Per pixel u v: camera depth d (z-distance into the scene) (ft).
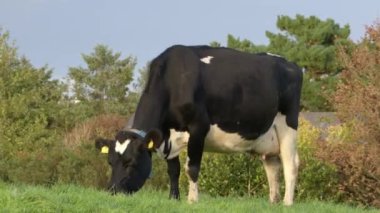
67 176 74.02
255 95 44.80
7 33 127.65
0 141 107.86
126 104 199.72
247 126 44.80
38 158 79.36
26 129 114.62
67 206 29.30
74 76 212.84
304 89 157.69
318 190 63.26
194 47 44.21
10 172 79.10
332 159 59.41
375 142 58.54
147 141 38.73
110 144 39.04
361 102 58.65
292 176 47.85
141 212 30.76
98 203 30.76
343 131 62.95
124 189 37.78
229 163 64.64
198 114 41.88
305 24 177.68
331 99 64.13
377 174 58.49
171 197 42.50
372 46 62.18
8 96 123.13
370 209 52.65
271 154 48.16
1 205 28.40
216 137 44.01
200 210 33.50
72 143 106.73
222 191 64.64
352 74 60.95
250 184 64.59
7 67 125.59
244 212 35.73
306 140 64.44
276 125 47.70
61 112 135.74
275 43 176.04
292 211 38.83
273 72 46.55
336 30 174.91
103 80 211.20
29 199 29.40
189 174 42.16
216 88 42.88
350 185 60.95
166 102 41.78
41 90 130.21
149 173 39.42
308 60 165.78
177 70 41.91
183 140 42.32
